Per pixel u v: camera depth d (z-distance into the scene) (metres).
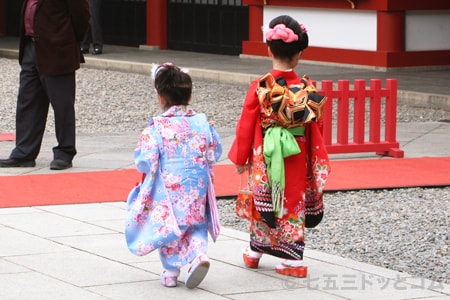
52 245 9.26
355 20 25.42
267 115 8.23
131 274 8.38
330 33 26.20
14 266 8.53
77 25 12.95
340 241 10.04
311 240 10.08
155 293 7.88
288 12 27.36
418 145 15.63
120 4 33.91
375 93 14.38
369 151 14.44
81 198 11.38
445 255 9.56
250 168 8.46
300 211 8.36
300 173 8.36
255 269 8.64
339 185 12.48
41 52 12.81
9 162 13.23
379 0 24.48
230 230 10.10
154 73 8.21
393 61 24.61
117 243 9.38
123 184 12.20
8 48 32.16
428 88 21.23
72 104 13.16
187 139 8.05
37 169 13.19
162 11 32.03
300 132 8.38
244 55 28.69
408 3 24.61
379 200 11.91
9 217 10.41
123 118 18.94
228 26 29.86
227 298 7.78
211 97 21.66
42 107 13.28
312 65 26.27
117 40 34.34
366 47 25.23
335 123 18.16
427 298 7.84
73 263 8.66
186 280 7.92
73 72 13.13
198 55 30.03
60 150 13.22
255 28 28.36
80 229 9.91
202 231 8.09
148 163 7.95
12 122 18.30
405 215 11.16
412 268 9.09
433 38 25.34
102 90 22.94
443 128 17.48
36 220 10.28
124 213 10.67
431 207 11.57
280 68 8.39
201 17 30.81
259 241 8.52
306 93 8.28
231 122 18.34
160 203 7.97
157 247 7.95
